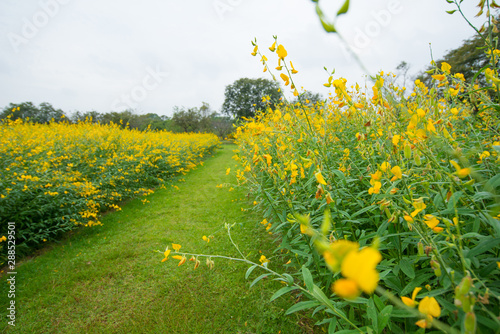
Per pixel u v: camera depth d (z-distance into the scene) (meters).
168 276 2.39
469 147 1.38
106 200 4.38
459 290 0.48
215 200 4.64
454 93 1.24
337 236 1.20
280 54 1.20
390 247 1.18
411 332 0.92
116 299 2.17
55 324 1.97
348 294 0.18
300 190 1.83
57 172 3.75
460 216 1.10
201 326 1.77
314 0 0.35
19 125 6.16
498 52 1.10
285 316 1.71
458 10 1.12
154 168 6.57
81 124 7.84
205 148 12.43
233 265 2.40
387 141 1.20
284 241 1.71
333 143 2.13
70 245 3.17
